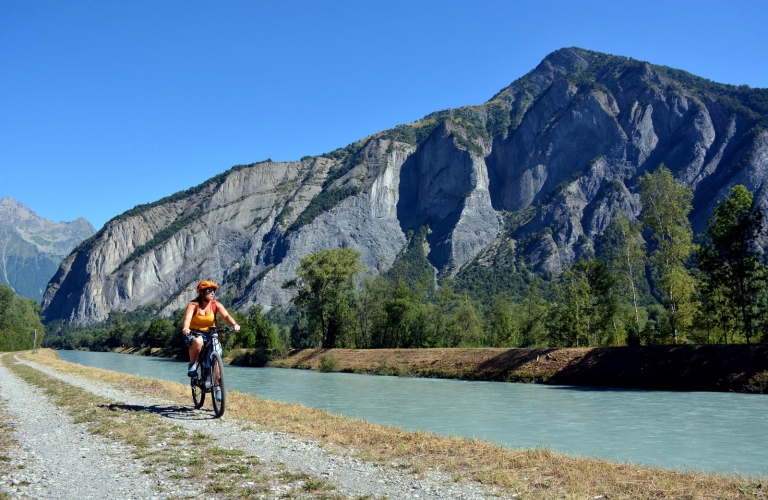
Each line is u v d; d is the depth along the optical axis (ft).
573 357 152.87
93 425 38.14
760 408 93.15
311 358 242.58
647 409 93.61
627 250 197.88
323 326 282.56
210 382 41.73
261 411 45.50
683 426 75.25
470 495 23.12
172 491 22.76
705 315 174.81
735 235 156.66
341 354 232.73
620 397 112.68
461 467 28.19
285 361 252.01
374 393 126.31
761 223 157.38
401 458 29.96
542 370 153.99
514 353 168.76
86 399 53.31
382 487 24.08
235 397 54.85
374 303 298.56
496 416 85.87
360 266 282.77
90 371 97.76
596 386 137.39
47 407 49.01
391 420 81.30
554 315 241.76
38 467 26.40
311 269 278.05
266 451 30.37
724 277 160.35
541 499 22.62
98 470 26.00
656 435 67.56
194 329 42.52
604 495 23.40
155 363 299.99
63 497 21.76
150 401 51.11
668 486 24.59
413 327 293.43
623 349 145.69
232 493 22.59
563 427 74.38
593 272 203.21
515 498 22.90
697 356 129.70
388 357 208.03
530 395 119.14
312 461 28.43
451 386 144.46
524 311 331.16
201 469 26.13
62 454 29.32
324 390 134.72
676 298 174.19
